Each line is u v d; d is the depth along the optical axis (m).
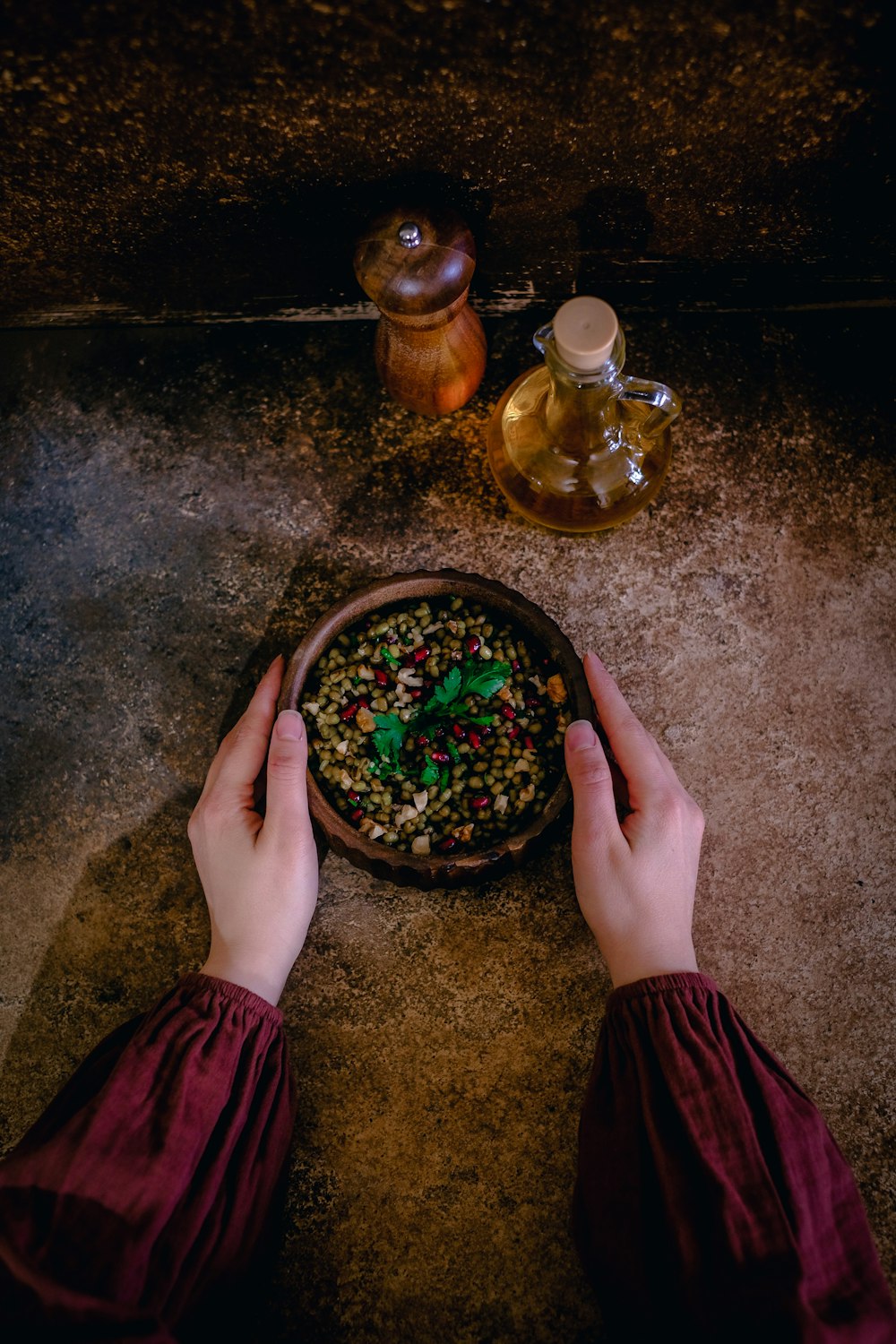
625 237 0.62
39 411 0.70
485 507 0.67
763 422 0.67
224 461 0.68
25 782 0.66
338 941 0.63
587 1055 0.62
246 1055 0.53
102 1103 0.48
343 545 0.67
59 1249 0.45
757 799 0.64
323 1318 0.59
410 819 0.59
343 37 0.48
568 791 0.56
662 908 0.54
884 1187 0.61
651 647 0.65
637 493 0.59
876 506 0.67
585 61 0.49
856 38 0.48
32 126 0.53
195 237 0.62
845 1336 0.43
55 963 0.64
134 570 0.68
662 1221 0.48
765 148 0.55
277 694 0.60
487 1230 0.60
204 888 0.58
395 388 0.64
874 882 0.63
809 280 0.66
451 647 0.61
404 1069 0.62
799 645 0.66
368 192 0.59
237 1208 0.51
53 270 0.65
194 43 0.48
